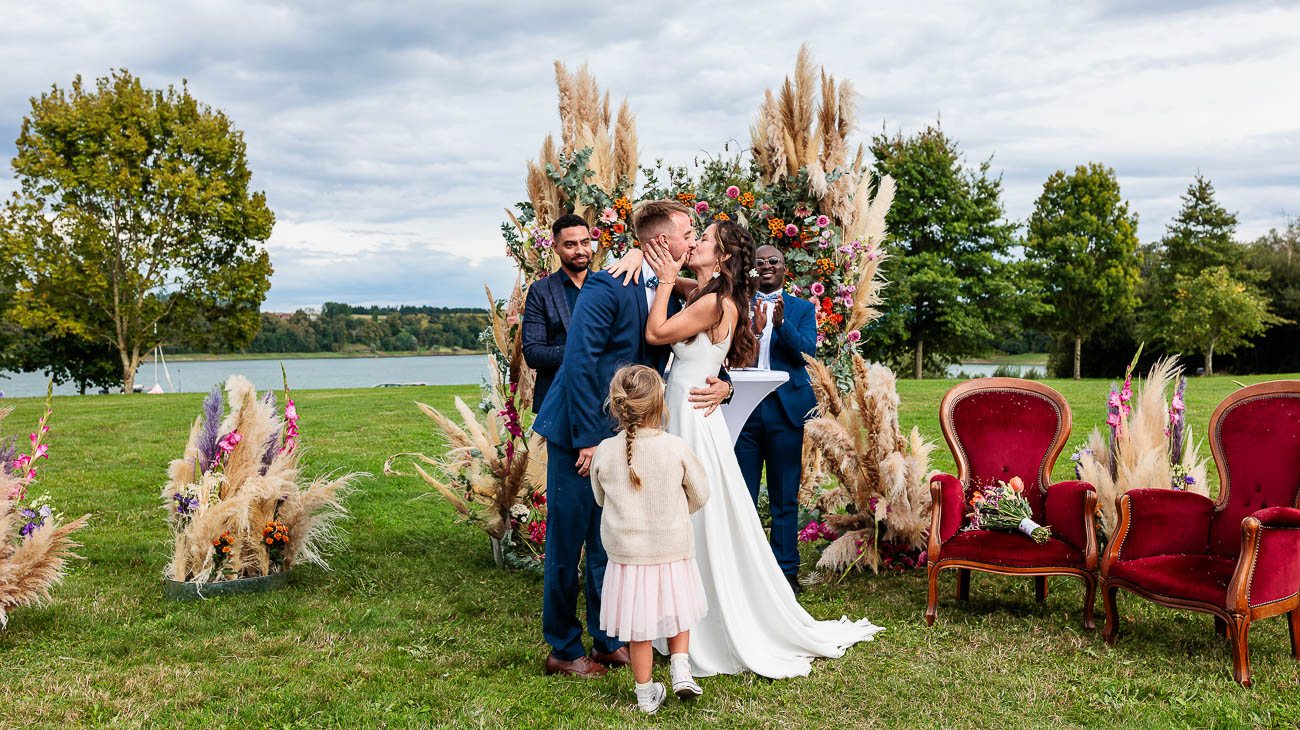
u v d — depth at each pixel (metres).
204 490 4.57
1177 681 3.31
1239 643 3.28
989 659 3.58
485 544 5.82
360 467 8.55
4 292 26.97
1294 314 37.62
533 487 5.14
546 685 3.34
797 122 5.81
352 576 4.96
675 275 3.40
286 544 4.80
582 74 5.67
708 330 3.54
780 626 3.57
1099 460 4.78
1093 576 3.90
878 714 3.04
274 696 3.19
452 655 3.68
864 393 4.88
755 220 5.85
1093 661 3.54
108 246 24.84
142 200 24.78
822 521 5.31
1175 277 37.09
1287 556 3.38
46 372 28.06
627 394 3.08
